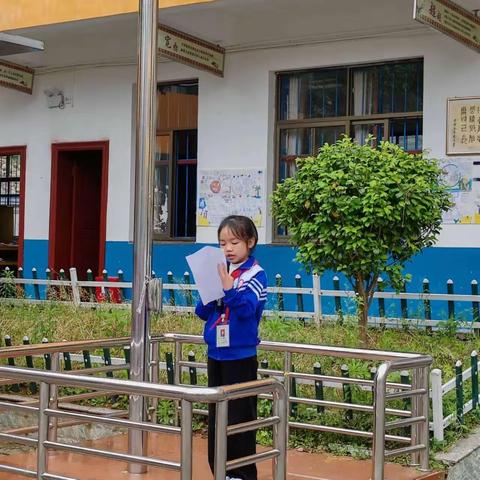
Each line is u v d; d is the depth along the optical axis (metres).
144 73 5.62
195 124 12.95
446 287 10.65
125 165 13.27
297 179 8.26
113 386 4.70
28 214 14.28
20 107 14.34
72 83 13.77
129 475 5.62
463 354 8.32
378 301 10.21
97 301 11.02
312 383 7.28
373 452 5.23
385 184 7.81
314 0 10.77
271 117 12.14
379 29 11.23
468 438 6.59
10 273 12.49
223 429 4.45
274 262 11.95
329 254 8.05
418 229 8.13
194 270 5.05
